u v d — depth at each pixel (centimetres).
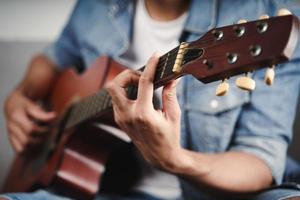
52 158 116
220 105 106
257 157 100
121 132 107
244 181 95
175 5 115
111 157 114
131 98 87
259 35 68
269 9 108
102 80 110
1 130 172
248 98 105
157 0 116
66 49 144
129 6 121
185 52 76
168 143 86
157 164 91
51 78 145
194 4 112
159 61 79
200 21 111
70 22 139
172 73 75
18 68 174
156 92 93
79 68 147
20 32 182
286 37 65
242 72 70
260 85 104
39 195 105
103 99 98
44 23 180
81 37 131
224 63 70
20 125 133
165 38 117
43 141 129
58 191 113
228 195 98
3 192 139
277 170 99
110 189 115
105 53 123
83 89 118
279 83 104
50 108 139
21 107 138
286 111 104
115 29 123
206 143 108
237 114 106
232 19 109
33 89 145
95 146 111
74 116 110
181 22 115
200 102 108
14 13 182
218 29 74
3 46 176
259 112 104
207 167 93
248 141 103
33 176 124
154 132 84
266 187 96
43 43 175
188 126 109
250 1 109
